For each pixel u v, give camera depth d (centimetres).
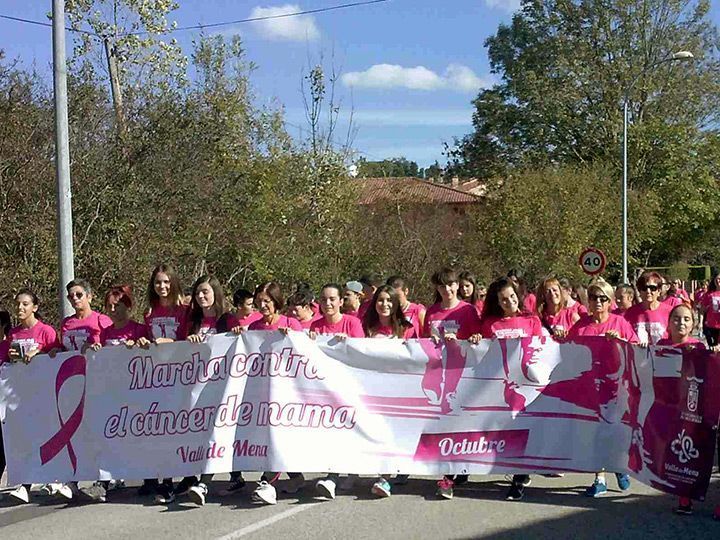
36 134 1609
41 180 1574
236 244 2052
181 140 1848
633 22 4216
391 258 2675
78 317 840
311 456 770
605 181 3394
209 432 776
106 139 1750
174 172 1816
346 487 814
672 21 4256
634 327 935
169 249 1770
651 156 4166
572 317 957
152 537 665
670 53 4222
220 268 2077
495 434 773
